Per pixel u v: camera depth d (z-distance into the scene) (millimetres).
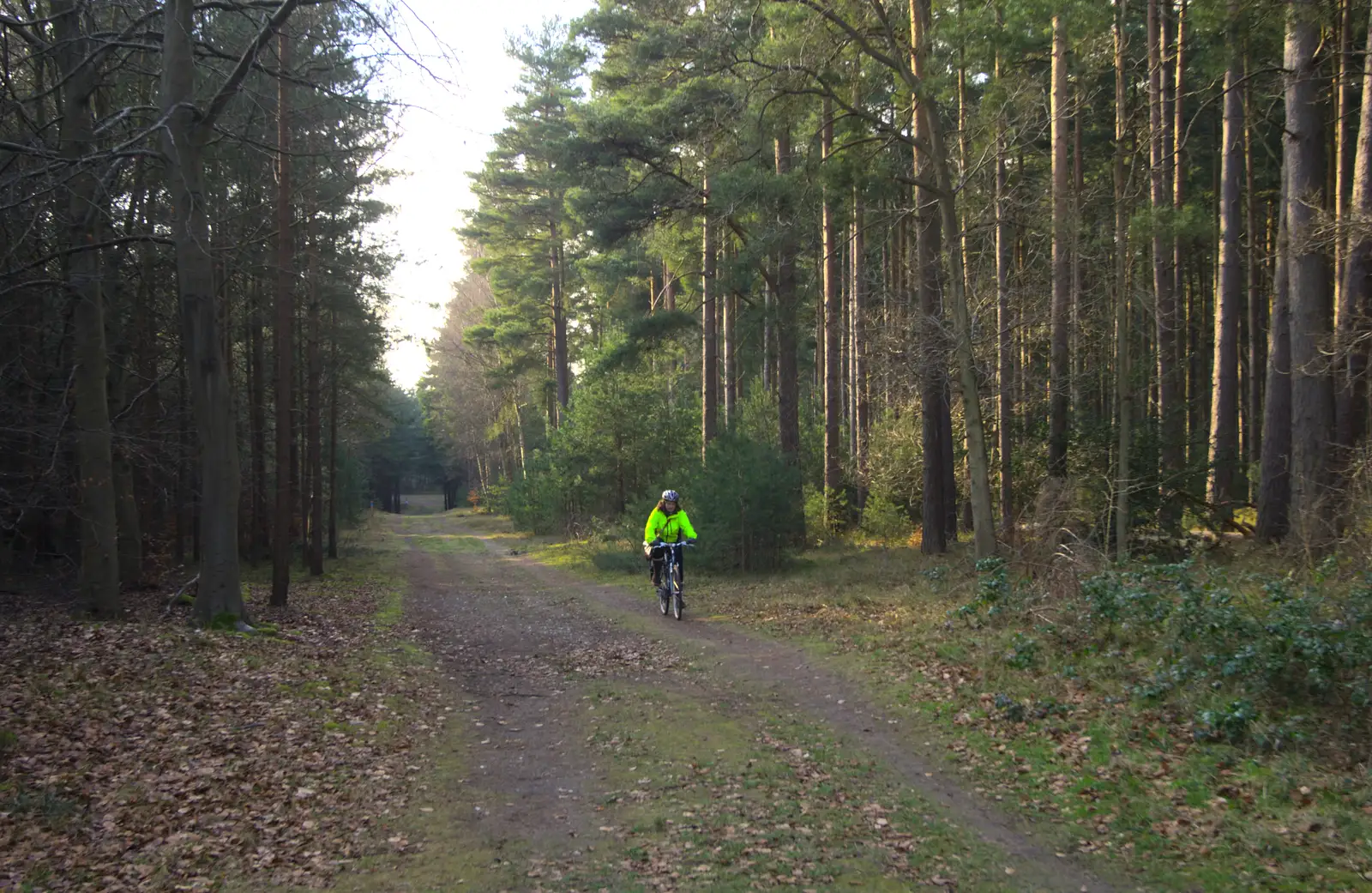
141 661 8977
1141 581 9109
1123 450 12625
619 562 22344
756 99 14938
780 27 14219
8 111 10875
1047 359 20344
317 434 23734
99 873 4484
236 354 26609
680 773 6434
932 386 18219
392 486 91500
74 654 9156
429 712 8336
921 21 13250
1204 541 14297
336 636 12430
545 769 6656
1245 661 6777
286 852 4898
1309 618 7016
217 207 16812
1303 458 12023
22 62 11461
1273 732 6020
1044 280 19094
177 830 5113
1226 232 17562
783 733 7504
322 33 13445
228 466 11664
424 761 6762
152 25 12148
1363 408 12477
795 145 21562
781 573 18516
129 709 7340
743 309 30750
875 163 14102
